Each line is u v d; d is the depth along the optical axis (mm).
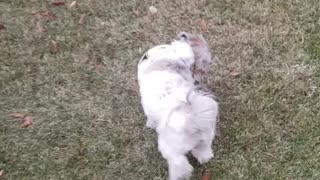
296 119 1994
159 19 2330
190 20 2314
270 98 2055
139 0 2396
